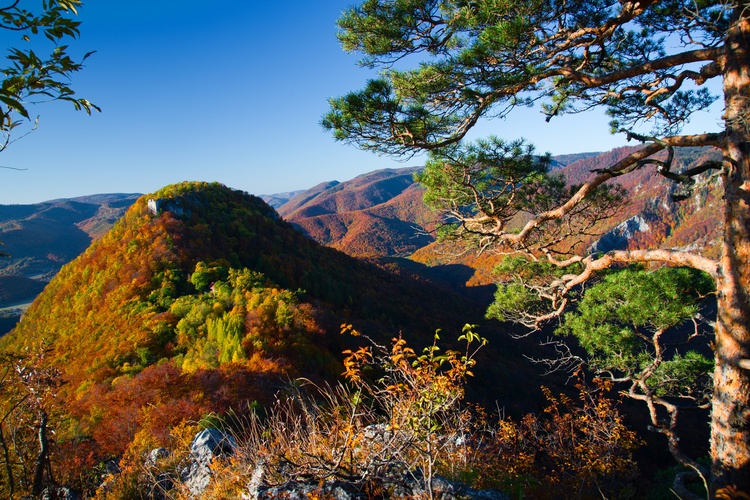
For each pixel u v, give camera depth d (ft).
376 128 15.30
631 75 12.91
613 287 23.36
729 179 11.28
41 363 16.76
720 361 11.62
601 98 17.98
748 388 11.03
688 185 12.41
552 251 20.68
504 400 81.05
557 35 14.53
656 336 22.57
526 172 22.00
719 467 11.61
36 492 13.03
